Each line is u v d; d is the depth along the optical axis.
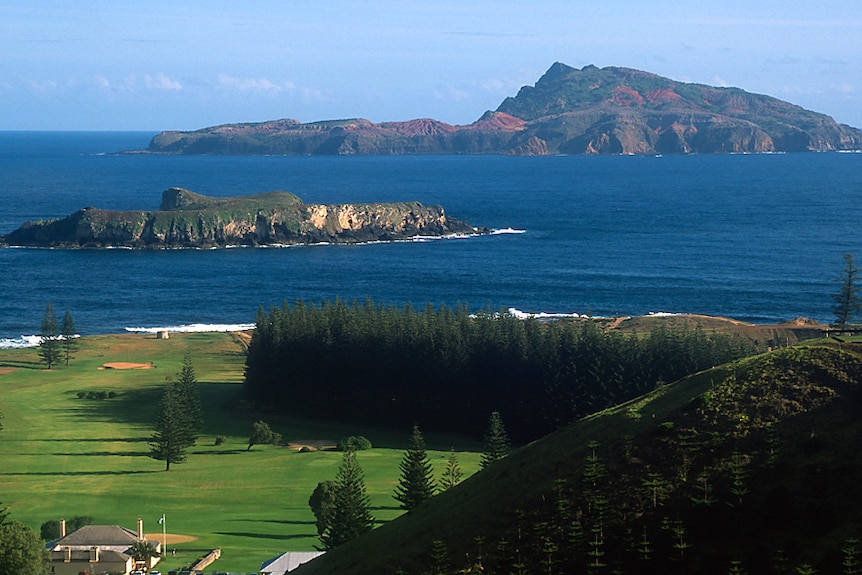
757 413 57.09
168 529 91.00
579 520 54.22
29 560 73.31
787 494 50.56
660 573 49.53
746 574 47.38
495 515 57.56
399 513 92.44
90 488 105.19
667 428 58.59
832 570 45.47
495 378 135.75
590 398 129.50
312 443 128.50
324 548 80.31
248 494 103.69
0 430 127.94
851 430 53.59
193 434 126.06
